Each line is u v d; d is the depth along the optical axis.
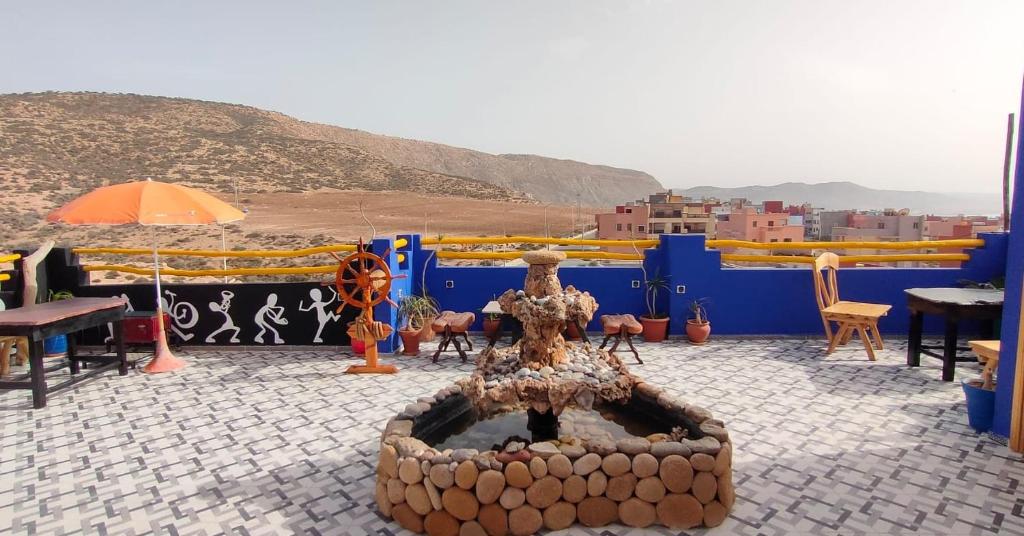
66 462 4.71
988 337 8.28
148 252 8.50
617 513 3.66
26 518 3.88
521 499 3.55
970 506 3.86
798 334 8.65
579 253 8.90
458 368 7.29
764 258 8.70
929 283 8.51
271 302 8.24
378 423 5.48
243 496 4.12
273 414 5.75
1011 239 4.79
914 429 5.16
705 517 3.62
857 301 8.57
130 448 4.98
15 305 7.93
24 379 6.92
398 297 8.25
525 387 4.25
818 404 5.83
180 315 8.33
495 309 7.35
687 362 7.38
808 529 3.60
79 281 8.51
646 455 3.62
